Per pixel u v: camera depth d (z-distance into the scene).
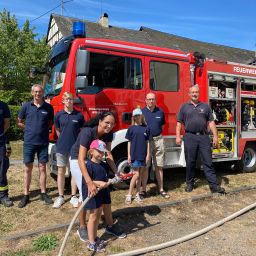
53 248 4.33
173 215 5.64
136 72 6.92
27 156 5.88
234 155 8.49
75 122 5.85
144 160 6.03
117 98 6.68
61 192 5.90
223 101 8.30
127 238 4.72
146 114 6.49
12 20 19.64
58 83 6.67
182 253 4.31
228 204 6.30
